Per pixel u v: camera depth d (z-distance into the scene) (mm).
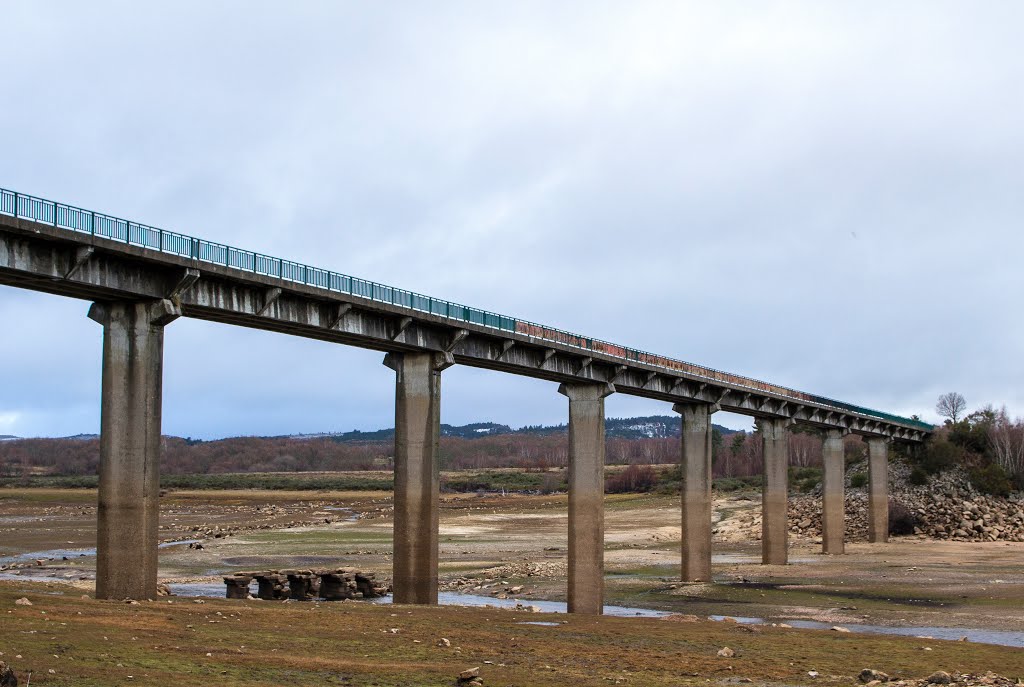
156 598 40344
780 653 37219
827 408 105125
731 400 85625
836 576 82250
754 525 132625
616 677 30531
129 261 39031
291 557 100062
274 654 30250
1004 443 151625
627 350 71625
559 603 67125
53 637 28500
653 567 90625
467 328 56000
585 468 66562
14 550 105625
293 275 45781
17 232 34469
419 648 33969
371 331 51094
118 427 40156
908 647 39688
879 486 125750
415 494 55469
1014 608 61938
